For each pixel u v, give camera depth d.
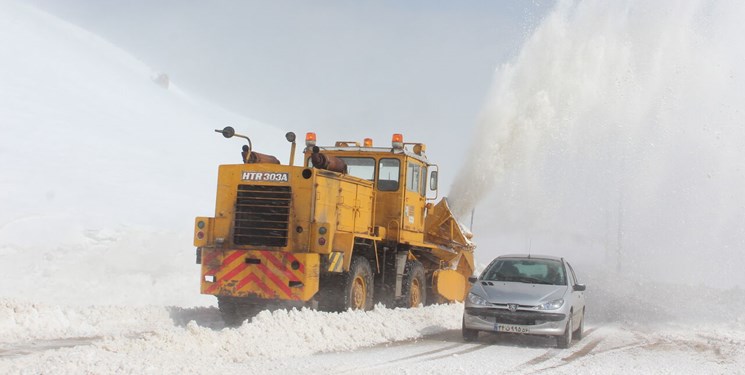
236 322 12.02
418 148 15.52
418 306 15.35
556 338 11.29
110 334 9.94
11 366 7.04
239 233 12.12
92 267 17.52
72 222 23.31
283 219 11.99
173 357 7.96
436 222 16.84
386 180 14.61
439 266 17.17
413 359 9.26
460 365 8.84
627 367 9.17
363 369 8.22
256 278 11.64
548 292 11.62
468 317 11.50
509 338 12.44
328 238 11.85
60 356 7.35
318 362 8.63
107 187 32.66
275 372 7.79
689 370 8.96
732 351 10.95
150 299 15.15
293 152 12.29
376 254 13.95
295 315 10.48
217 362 8.16
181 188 37.28
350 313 11.77
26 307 10.34
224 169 12.37
